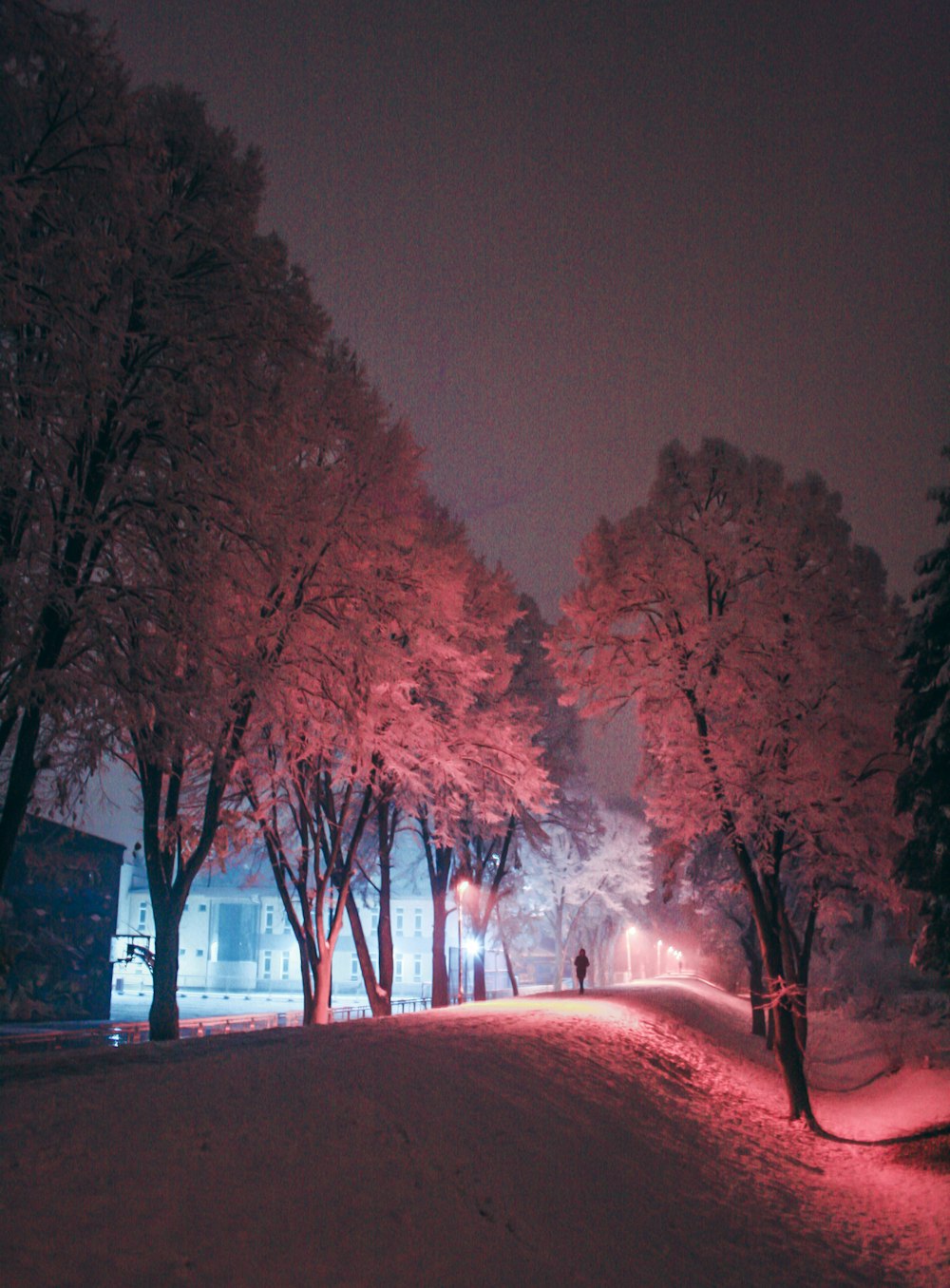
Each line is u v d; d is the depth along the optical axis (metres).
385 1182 9.68
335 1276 7.64
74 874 40.53
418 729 25.55
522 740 29.86
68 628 14.04
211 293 16.36
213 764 19.45
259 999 65.69
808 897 29.59
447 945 74.56
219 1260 7.30
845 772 24.38
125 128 14.05
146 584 15.20
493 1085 14.60
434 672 26.67
